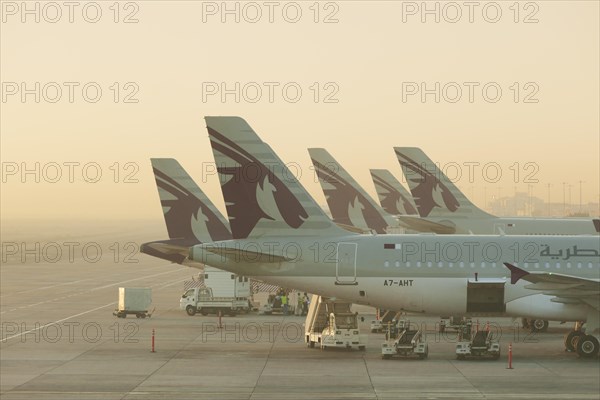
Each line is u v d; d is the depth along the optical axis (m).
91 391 44.34
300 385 46.03
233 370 50.84
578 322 59.03
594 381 47.38
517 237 59.00
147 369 51.19
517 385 46.16
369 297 57.94
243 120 57.22
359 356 56.72
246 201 57.50
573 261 58.22
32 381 47.19
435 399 42.47
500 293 57.88
